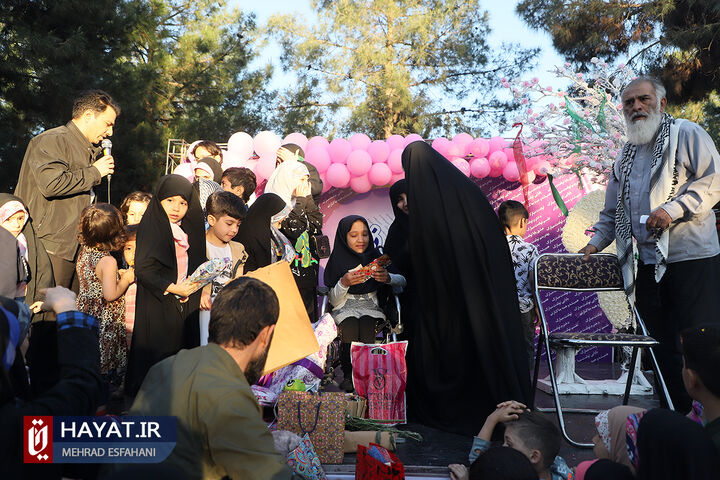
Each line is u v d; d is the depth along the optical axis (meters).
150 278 2.91
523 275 4.50
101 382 1.58
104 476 1.61
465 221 3.45
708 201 3.10
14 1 9.83
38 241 3.26
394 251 4.13
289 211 4.05
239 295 1.84
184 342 3.04
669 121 3.27
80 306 3.40
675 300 3.26
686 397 3.28
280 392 3.14
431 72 16.31
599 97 5.25
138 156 11.14
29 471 1.42
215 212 3.28
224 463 1.61
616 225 3.54
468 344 3.43
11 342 1.41
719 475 1.66
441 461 2.85
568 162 5.57
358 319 4.00
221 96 15.62
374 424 3.19
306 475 2.37
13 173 9.77
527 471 1.91
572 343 3.32
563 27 11.55
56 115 9.99
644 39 11.10
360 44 16.31
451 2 16.12
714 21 9.85
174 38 16.23
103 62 10.41
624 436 2.12
